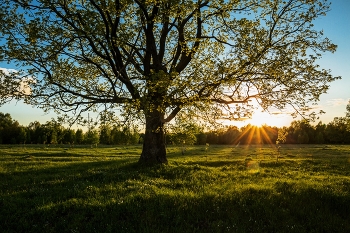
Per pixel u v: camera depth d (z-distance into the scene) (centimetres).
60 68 1565
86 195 1023
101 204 880
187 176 1489
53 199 974
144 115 1299
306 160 2800
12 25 1451
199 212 834
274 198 973
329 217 825
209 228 738
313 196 1008
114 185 1215
